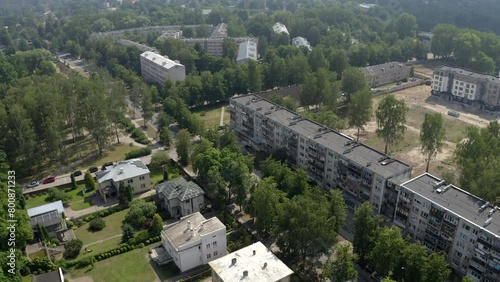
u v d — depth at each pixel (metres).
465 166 161.38
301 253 131.38
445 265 109.12
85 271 133.88
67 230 154.00
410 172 155.25
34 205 170.50
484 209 129.25
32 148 193.50
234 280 115.00
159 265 136.38
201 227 138.50
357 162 160.75
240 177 158.75
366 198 160.25
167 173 184.00
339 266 116.12
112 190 174.38
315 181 183.25
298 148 187.75
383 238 117.44
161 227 150.00
